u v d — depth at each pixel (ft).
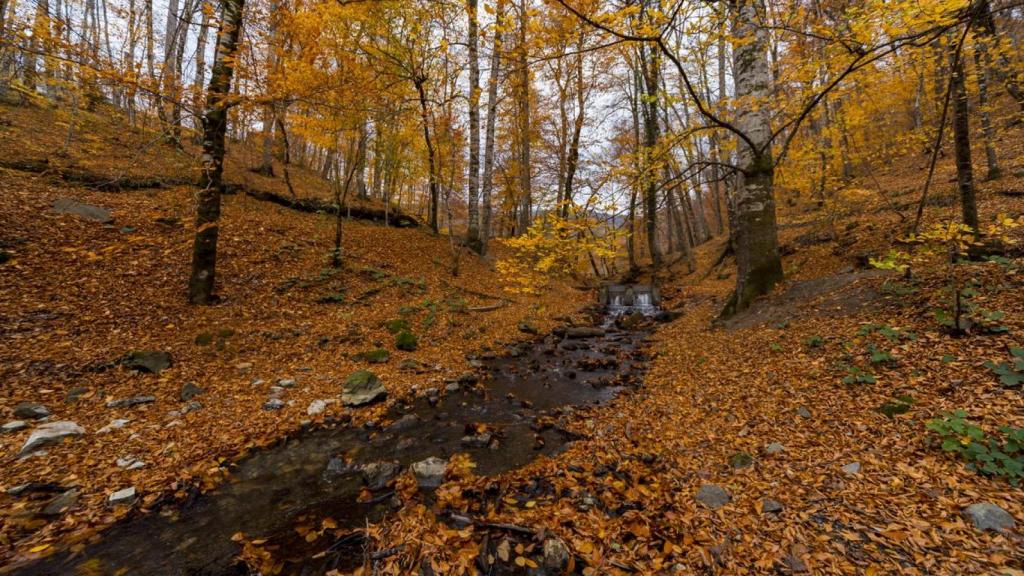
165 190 39.96
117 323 22.20
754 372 18.86
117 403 16.65
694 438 14.71
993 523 7.97
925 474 9.91
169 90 17.90
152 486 12.64
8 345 18.25
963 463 9.87
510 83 51.39
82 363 18.47
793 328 21.79
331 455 15.61
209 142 26.04
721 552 8.94
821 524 9.17
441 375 24.91
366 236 49.85
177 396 18.21
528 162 67.72
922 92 46.88
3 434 13.60
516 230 80.64
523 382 24.70
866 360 15.81
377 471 14.20
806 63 18.45
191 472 13.56
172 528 11.12
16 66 18.58
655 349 29.48
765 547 8.84
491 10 12.86
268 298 30.12
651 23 11.50
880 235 34.12
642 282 70.13
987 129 37.58
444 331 32.55
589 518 10.91
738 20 18.85
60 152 38.47
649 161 21.11
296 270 35.53
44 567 9.43
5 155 33.91
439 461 14.79
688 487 11.84
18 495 11.41
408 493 12.94
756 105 24.23
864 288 22.09
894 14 11.71
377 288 37.09
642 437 15.64
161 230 32.50
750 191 27.84
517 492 12.70
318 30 28.81
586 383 24.17
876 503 9.43
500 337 33.94
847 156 37.24
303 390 20.89
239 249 34.91
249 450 15.51
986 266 18.44
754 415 15.16
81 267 25.52
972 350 13.73
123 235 30.25
